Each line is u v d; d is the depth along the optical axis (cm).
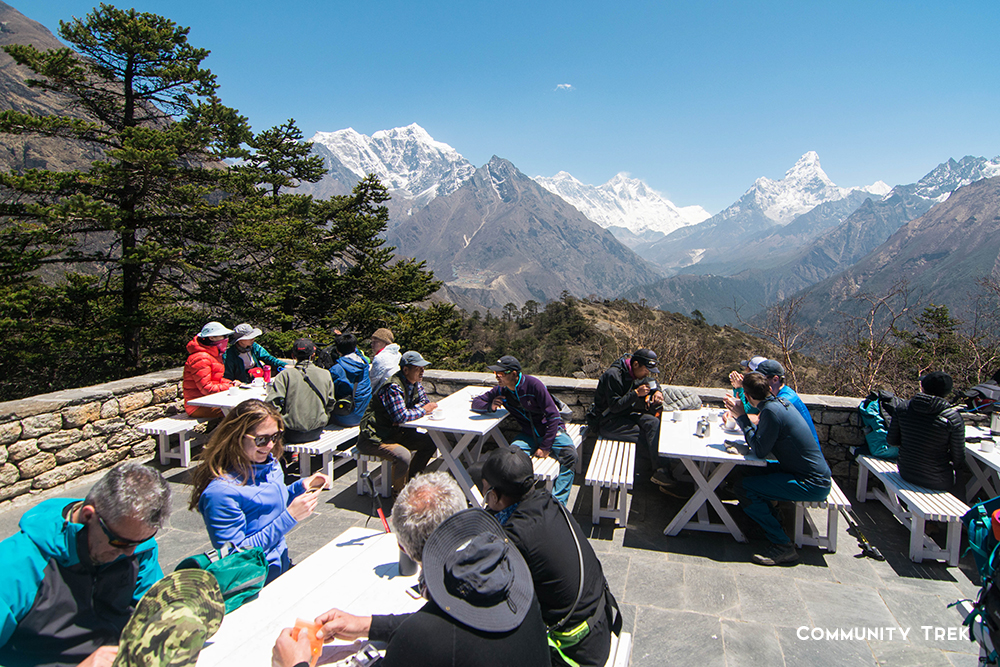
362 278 2128
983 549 210
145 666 136
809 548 392
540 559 188
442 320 2261
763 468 397
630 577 354
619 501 424
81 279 1507
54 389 1602
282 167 2384
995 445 434
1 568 168
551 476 410
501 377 430
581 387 568
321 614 198
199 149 1564
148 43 1551
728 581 350
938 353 1366
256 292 1794
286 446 463
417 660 143
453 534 162
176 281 1667
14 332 1408
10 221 1369
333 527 418
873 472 442
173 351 1734
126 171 1403
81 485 502
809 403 512
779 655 281
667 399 534
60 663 180
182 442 533
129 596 194
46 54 1438
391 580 228
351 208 2194
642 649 286
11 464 451
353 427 525
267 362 640
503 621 148
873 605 325
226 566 207
